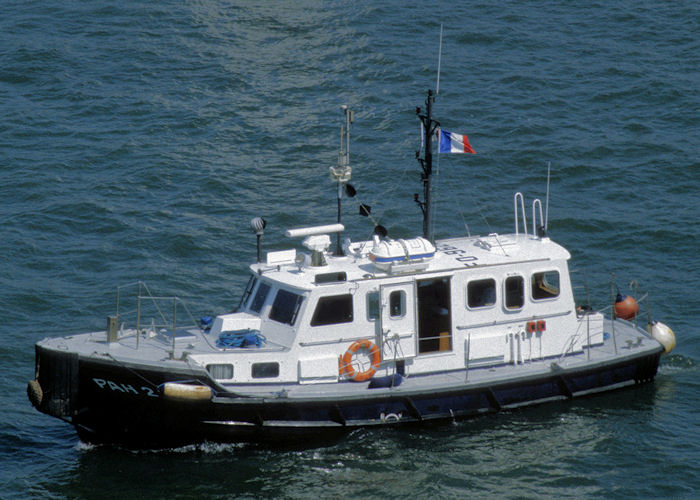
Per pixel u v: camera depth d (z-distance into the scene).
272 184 144.38
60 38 194.25
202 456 85.38
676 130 160.75
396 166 149.25
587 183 145.75
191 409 83.25
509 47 191.75
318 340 86.44
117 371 82.75
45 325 110.38
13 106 168.12
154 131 159.75
